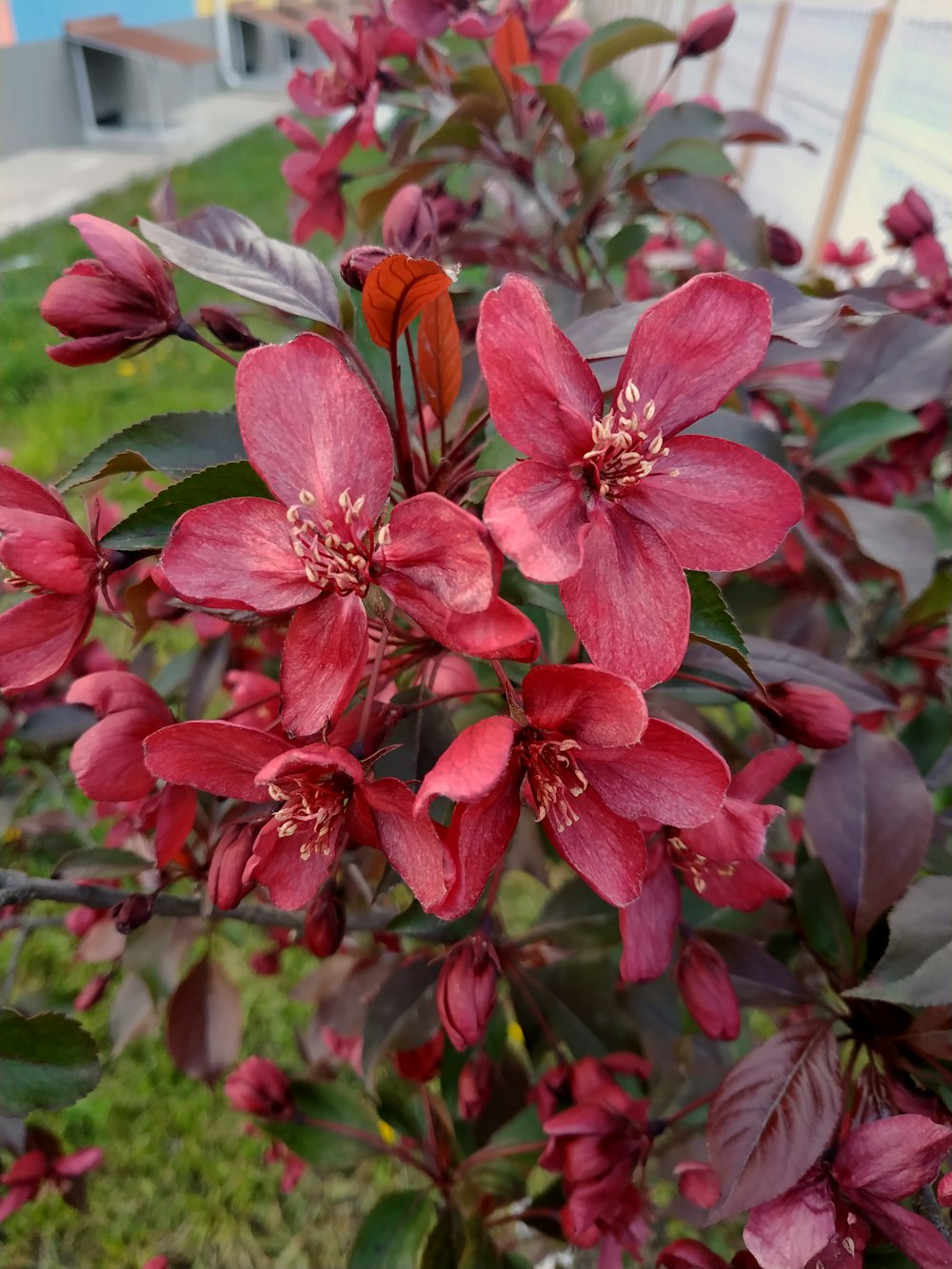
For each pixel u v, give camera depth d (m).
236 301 0.18
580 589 0.10
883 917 0.15
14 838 0.27
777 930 0.17
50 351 0.13
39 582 0.12
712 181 0.21
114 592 0.21
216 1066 0.20
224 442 0.14
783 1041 0.13
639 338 0.11
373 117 0.21
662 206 0.21
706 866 0.13
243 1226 0.30
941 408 0.23
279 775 0.10
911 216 0.24
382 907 0.21
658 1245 0.23
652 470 0.11
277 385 0.10
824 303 0.14
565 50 0.24
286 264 0.14
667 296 0.11
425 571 0.10
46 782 0.33
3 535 0.12
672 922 0.13
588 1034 0.19
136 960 0.20
